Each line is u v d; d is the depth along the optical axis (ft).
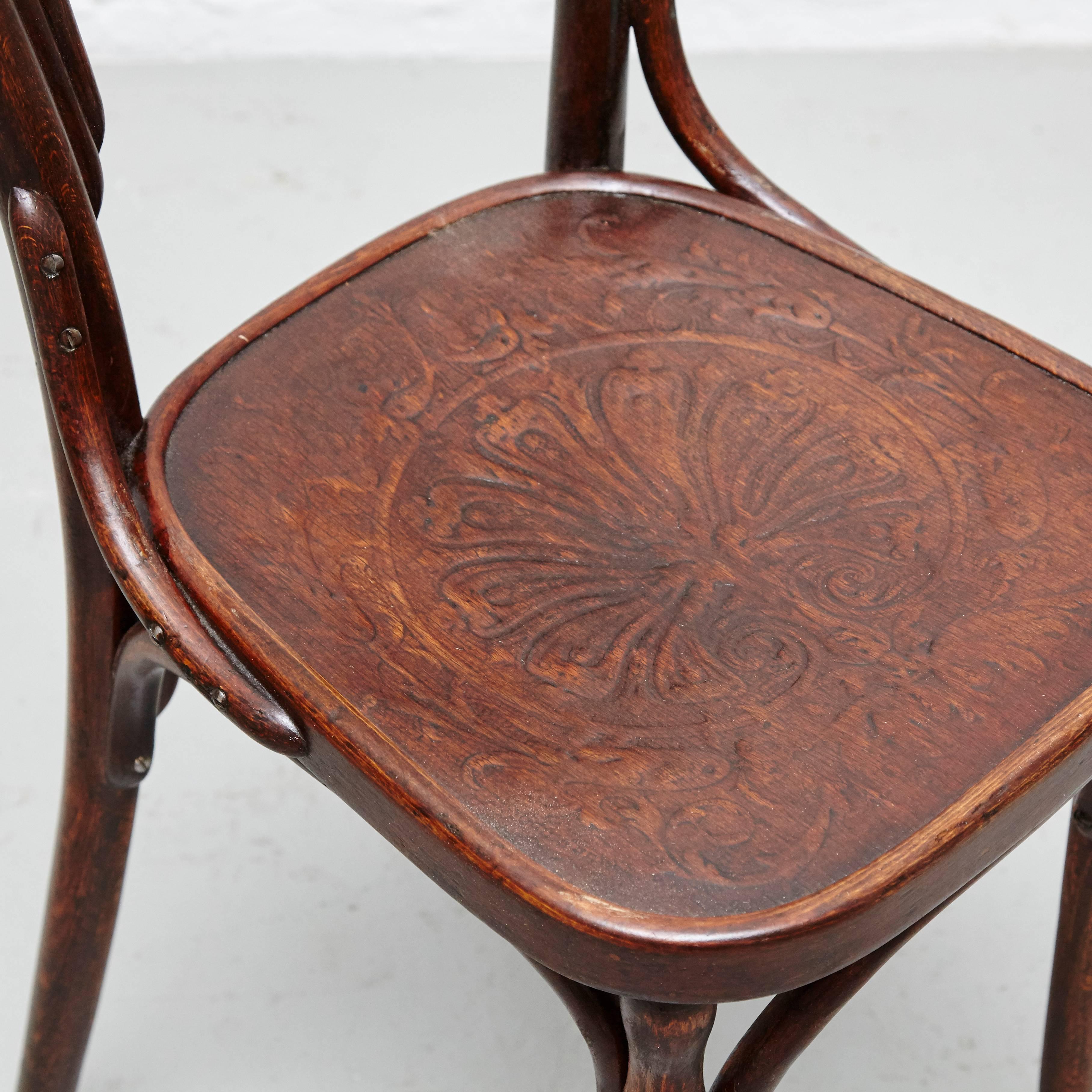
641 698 2.33
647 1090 2.29
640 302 2.99
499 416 2.77
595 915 2.01
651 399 2.81
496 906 2.11
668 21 3.12
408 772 2.18
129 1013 3.84
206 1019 3.83
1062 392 2.83
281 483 2.63
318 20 6.98
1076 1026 3.18
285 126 6.53
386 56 7.05
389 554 2.53
